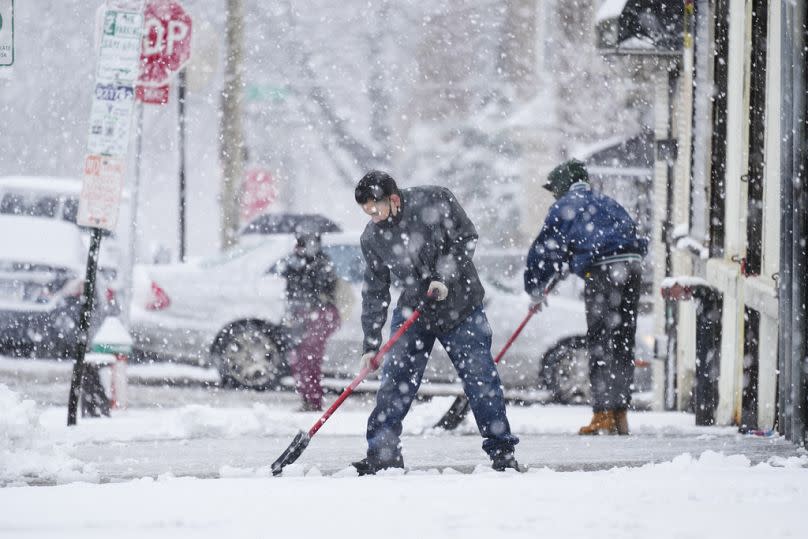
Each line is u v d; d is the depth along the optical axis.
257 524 14.89
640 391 48.00
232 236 85.94
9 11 30.78
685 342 40.56
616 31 40.94
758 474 19.84
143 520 15.18
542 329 44.47
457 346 21.25
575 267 30.56
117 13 30.69
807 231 25.69
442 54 115.19
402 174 112.75
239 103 86.06
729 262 33.69
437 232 20.91
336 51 117.62
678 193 42.06
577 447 25.86
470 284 21.17
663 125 43.22
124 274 40.03
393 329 21.61
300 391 39.53
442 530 14.43
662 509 15.90
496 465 21.34
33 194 51.44
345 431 29.94
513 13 95.94
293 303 39.38
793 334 26.05
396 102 116.56
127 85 30.75
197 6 97.44
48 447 21.95
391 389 21.44
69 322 45.97
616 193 62.34
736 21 33.34
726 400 33.31
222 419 29.33
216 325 45.12
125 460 23.30
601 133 85.06
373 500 16.73
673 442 27.03
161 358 47.41
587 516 15.37
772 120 29.45
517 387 44.66
